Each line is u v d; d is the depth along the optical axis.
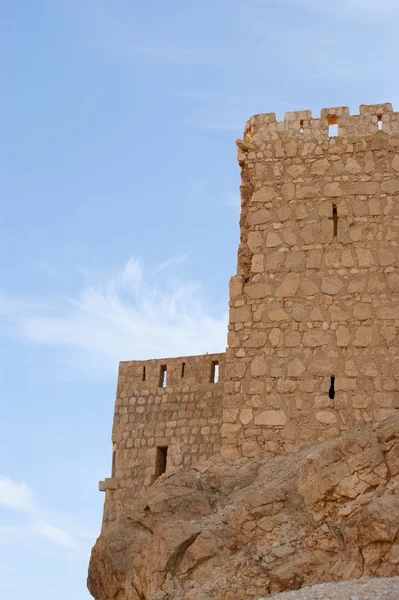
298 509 22.00
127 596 21.92
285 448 25.94
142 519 23.75
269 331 27.08
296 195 28.16
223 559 21.30
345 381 26.16
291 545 21.05
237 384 26.81
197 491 24.31
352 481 21.53
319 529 21.05
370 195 27.67
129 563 23.02
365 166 27.98
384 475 21.56
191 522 22.91
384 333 26.36
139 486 34.22
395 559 19.45
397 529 19.62
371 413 25.75
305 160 28.45
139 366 35.97
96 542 23.97
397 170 27.77
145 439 34.81
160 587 21.00
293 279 27.39
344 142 28.36
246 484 24.95
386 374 26.00
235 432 26.39
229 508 23.41
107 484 34.75
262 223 28.16
